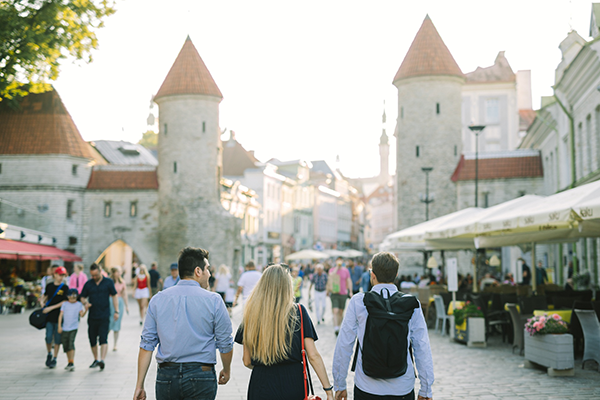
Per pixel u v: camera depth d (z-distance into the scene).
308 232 92.56
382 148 154.12
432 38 48.50
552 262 36.06
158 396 4.99
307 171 93.44
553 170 38.69
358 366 4.95
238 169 80.00
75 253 47.28
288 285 4.84
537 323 11.10
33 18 18.89
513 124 62.12
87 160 48.16
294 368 4.74
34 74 20.08
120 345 15.75
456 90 47.59
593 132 25.27
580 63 24.28
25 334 18.44
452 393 9.29
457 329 15.95
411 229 22.17
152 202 48.72
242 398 9.20
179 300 5.08
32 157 46.34
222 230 48.59
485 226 13.77
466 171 45.47
